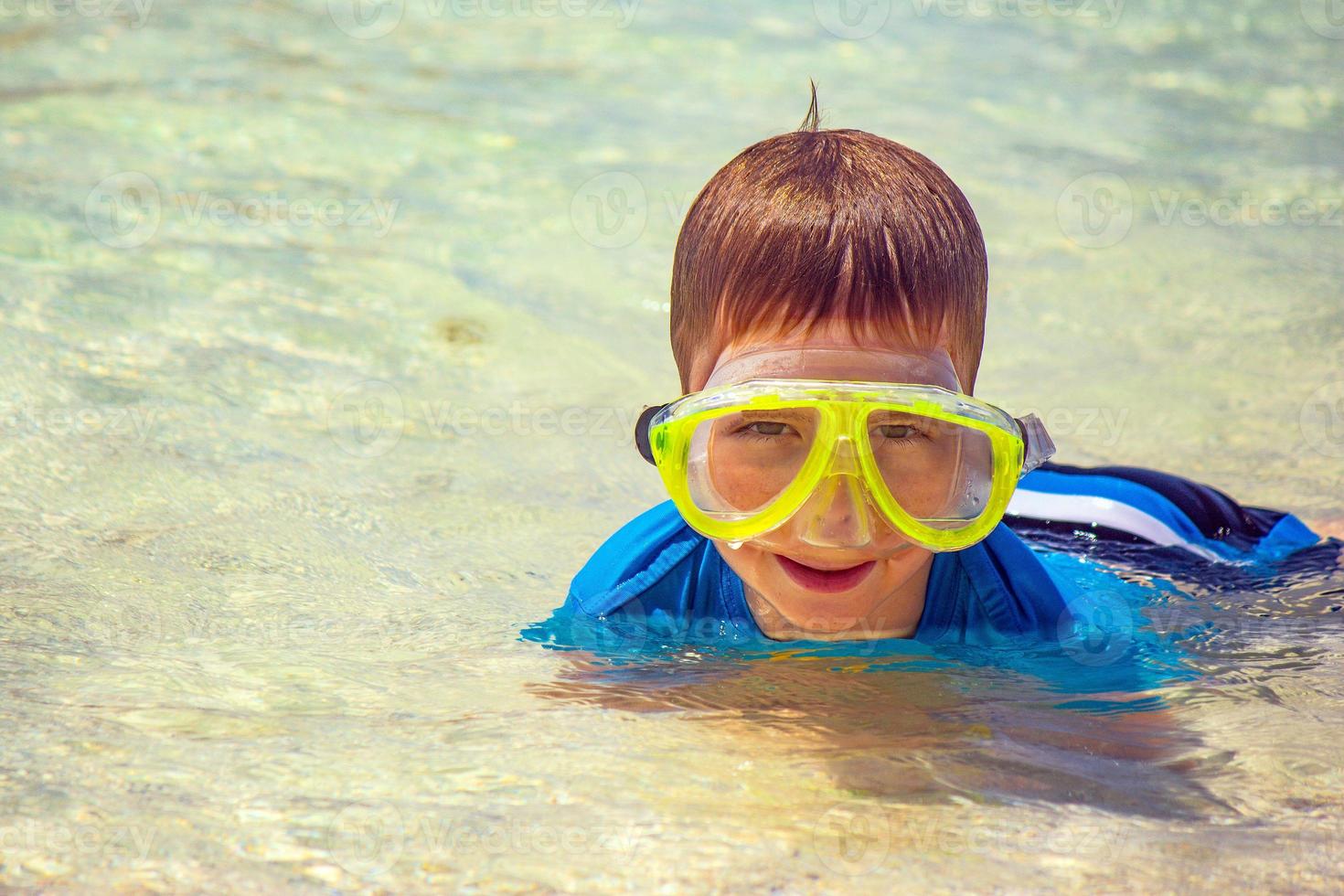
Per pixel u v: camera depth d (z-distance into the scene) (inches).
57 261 258.8
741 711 113.5
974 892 82.4
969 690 120.9
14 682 116.1
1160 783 99.7
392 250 287.7
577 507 184.1
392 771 98.9
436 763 100.6
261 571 152.9
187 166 335.9
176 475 180.1
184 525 164.9
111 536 159.5
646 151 375.2
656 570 141.9
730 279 126.4
